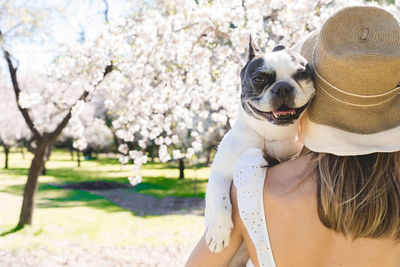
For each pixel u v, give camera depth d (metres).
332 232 1.09
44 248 8.36
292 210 1.12
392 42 1.07
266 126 1.34
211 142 15.67
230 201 1.28
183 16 5.75
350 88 1.10
